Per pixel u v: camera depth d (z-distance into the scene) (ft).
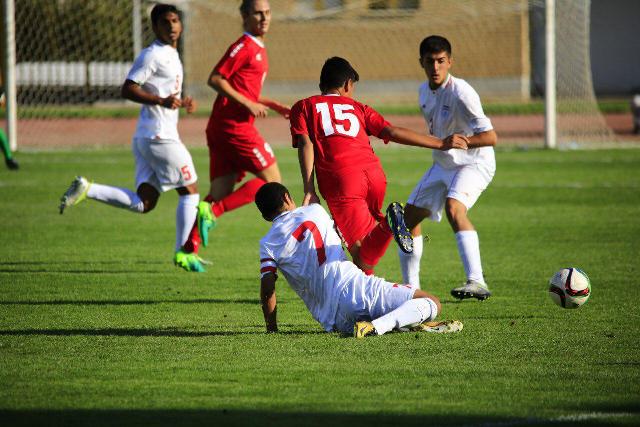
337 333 74.54
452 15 388.57
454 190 86.84
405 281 90.33
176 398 57.47
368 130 83.41
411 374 62.49
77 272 106.22
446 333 74.74
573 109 280.10
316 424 52.37
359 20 399.03
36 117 318.24
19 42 277.85
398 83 401.90
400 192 180.96
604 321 80.02
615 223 140.77
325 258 72.69
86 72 316.40
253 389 59.31
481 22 391.45
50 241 128.57
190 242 106.22
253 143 111.04
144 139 106.01
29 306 87.81
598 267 107.04
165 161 105.91
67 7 298.97
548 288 88.74
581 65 276.21
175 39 106.83
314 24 401.90
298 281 73.56
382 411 54.65
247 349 69.72
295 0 398.83
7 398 57.57
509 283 99.14
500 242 126.11
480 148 88.69
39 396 57.98
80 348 70.59
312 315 75.92
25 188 183.62
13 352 69.36
